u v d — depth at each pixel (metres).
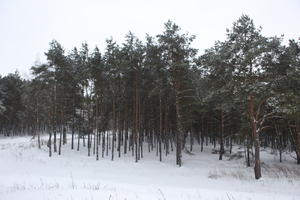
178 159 28.42
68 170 23.44
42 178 17.00
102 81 31.75
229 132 39.91
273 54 19.09
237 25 20.09
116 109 34.81
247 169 25.86
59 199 8.77
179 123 28.11
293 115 19.45
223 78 20.38
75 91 36.28
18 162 25.88
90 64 32.16
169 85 28.66
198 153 39.06
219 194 11.66
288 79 19.23
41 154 31.47
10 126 64.94
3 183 14.70
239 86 19.38
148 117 39.34
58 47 32.50
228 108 21.22
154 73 28.64
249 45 19.25
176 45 26.77
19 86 59.16
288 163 31.77
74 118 40.56
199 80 25.69
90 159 30.19
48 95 34.56
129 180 19.33
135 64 30.66
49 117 37.44
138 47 30.81
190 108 32.12
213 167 27.89
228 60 19.95
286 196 11.71
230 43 20.36
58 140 44.75
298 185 16.72
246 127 24.86
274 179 18.98
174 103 32.19
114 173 23.09
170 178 21.02
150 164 28.39
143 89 32.34
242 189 15.96
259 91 18.66
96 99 32.41
